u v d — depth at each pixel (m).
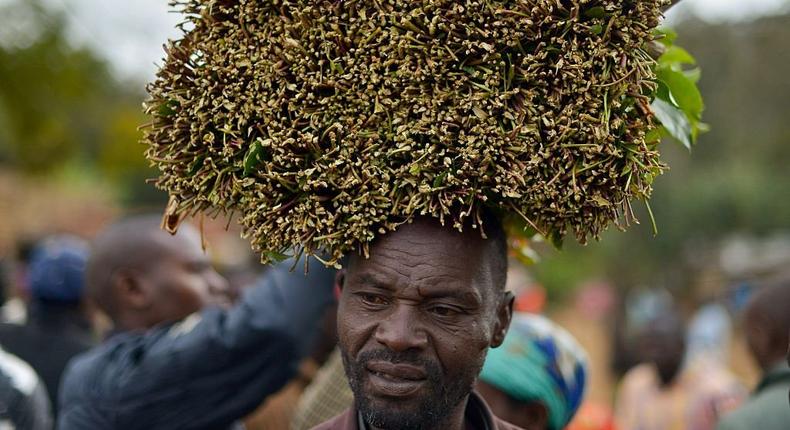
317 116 1.58
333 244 1.62
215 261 5.85
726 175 16.12
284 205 1.61
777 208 15.96
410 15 1.54
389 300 1.64
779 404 2.68
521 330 2.58
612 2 1.53
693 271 16.73
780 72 8.82
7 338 3.60
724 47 8.75
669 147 14.27
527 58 1.53
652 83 1.58
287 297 2.41
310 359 3.11
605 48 1.54
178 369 2.40
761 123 10.86
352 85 1.57
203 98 1.61
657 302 13.08
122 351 2.54
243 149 1.62
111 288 2.87
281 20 1.60
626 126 1.56
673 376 4.81
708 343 10.44
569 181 1.56
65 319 3.69
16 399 2.42
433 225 1.62
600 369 11.82
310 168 1.59
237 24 1.63
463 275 1.62
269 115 1.59
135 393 2.42
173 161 1.66
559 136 1.54
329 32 1.56
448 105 1.56
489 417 1.84
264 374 2.43
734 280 16.08
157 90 1.65
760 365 3.27
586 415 4.54
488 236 1.68
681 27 8.55
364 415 1.67
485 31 1.53
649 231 17.05
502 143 1.53
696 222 16.34
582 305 17.19
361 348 1.65
